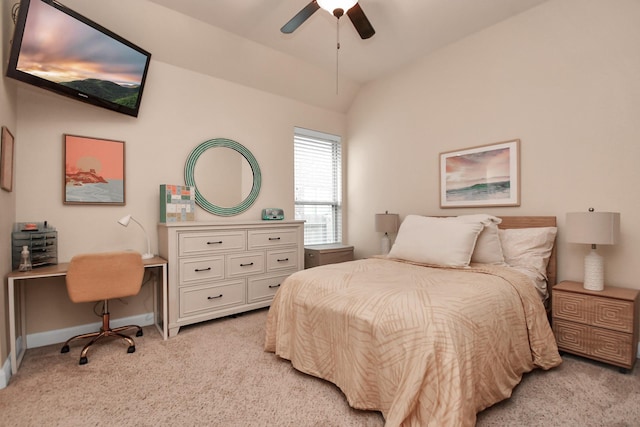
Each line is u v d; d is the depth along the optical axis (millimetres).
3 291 1972
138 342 2508
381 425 1514
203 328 2803
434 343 1375
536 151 2746
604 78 2396
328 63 3682
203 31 2939
